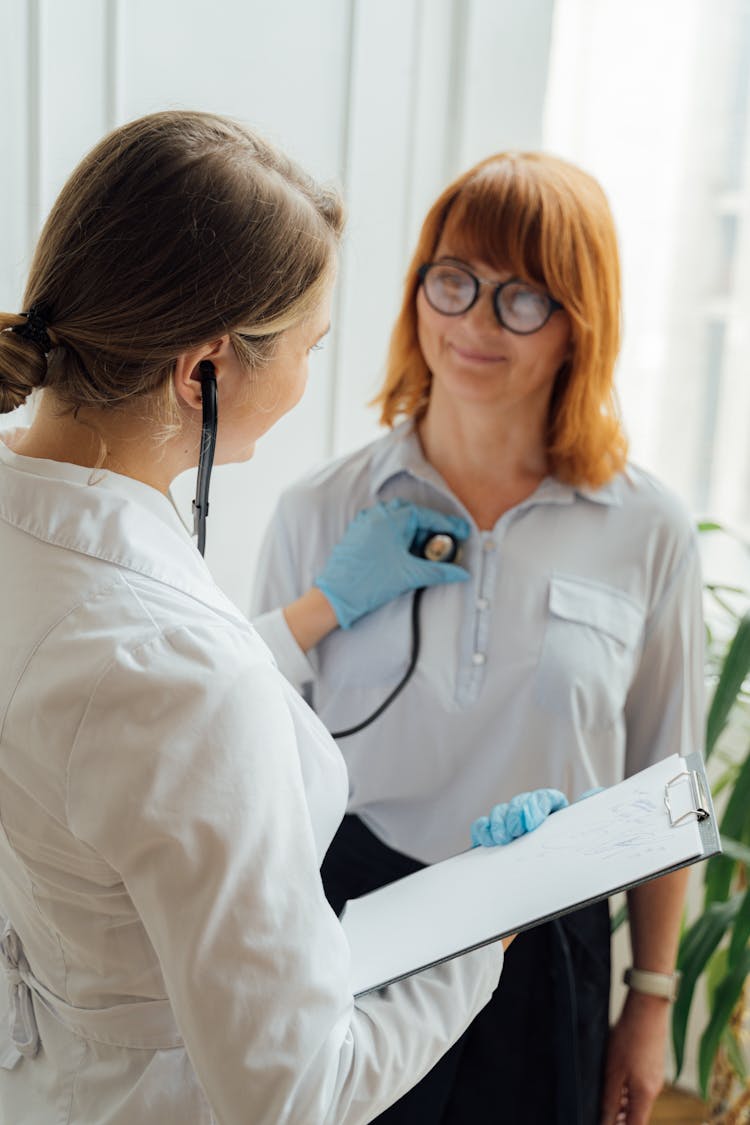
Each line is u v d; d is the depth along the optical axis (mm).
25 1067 946
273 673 808
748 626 1599
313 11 1608
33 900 856
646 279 2209
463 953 851
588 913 1356
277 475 1776
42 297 790
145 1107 844
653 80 2141
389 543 1368
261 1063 729
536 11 1752
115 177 768
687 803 883
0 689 780
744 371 2141
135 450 828
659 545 1408
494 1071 1323
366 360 1794
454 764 1382
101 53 1485
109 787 729
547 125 2186
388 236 1756
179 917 728
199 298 765
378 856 1411
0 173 1461
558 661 1336
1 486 825
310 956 751
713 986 1870
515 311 1297
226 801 730
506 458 1390
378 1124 1314
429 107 1731
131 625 754
